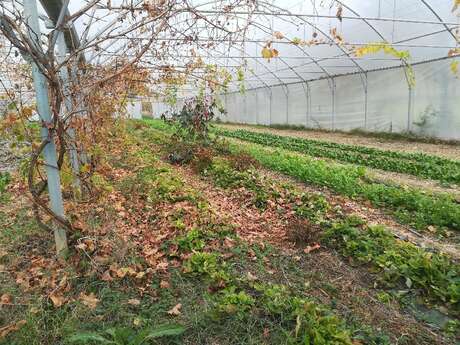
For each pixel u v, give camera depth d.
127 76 4.66
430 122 14.52
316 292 3.69
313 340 2.82
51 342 2.86
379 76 16.56
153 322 3.09
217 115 32.72
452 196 6.70
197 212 5.49
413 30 12.25
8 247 4.30
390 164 9.86
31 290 3.43
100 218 5.09
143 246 4.46
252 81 23.41
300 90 21.98
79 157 5.95
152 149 12.38
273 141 15.41
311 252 4.55
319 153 12.06
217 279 3.67
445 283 3.63
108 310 3.21
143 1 3.51
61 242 4.00
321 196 6.43
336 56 15.83
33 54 3.22
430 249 4.68
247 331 3.01
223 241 4.70
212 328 3.05
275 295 3.35
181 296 3.50
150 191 6.55
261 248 4.61
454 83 13.34
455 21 10.88
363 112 17.78
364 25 13.12
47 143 3.66
